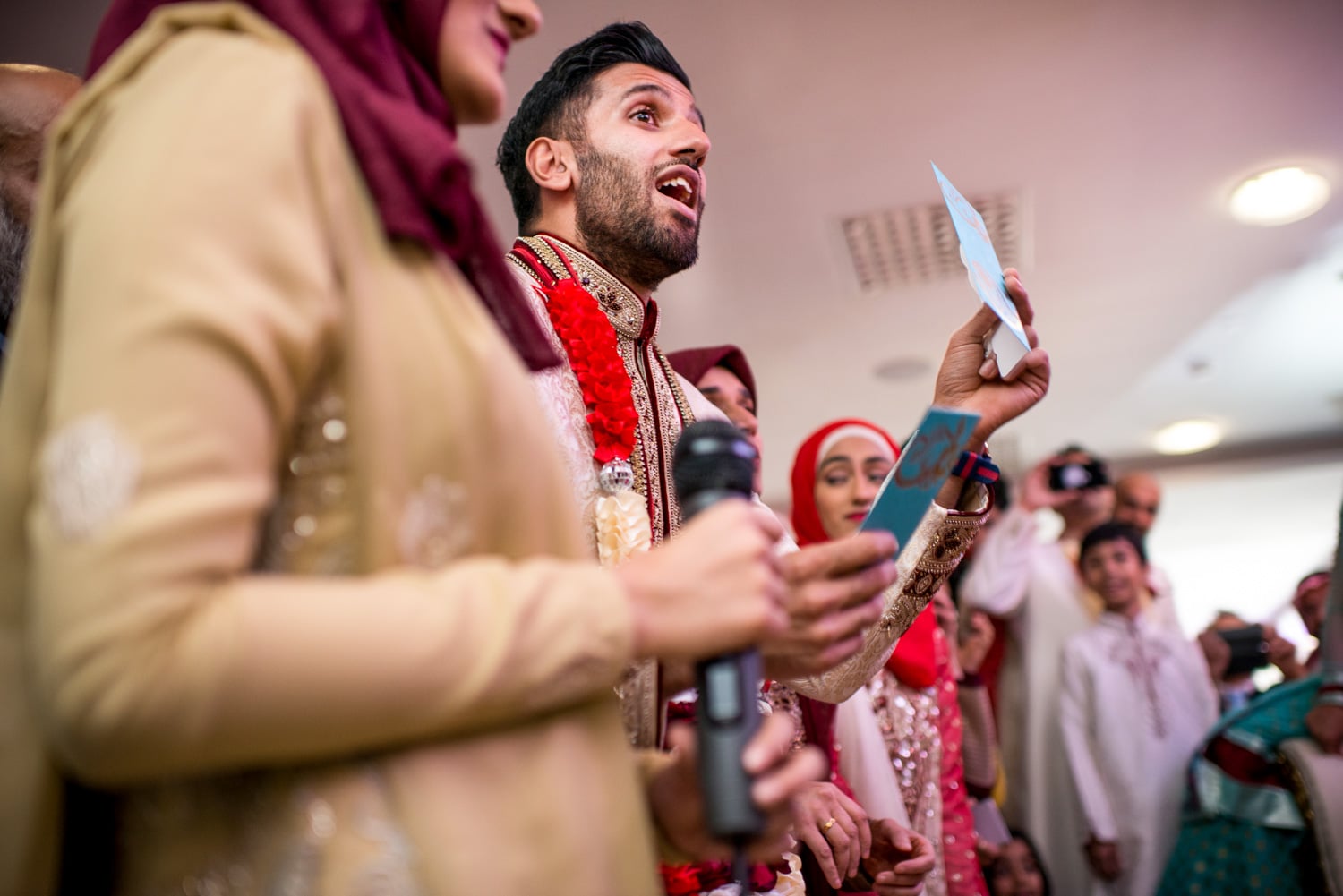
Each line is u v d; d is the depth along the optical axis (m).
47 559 0.48
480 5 0.75
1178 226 3.99
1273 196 3.78
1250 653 4.09
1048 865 3.50
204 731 0.48
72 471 0.47
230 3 0.64
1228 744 2.87
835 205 3.67
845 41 2.88
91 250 0.52
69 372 0.50
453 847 0.54
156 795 0.58
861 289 4.25
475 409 0.62
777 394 5.26
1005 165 3.52
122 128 0.58
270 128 0.57
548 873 0.57
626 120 1.36
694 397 1.43
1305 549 8.55
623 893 0.60
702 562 0.60
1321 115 3.39
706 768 0.60
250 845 0.55
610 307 1.31
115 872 0.60
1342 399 5.91
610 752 0.64
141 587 0.46
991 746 3.09
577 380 1.19
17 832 0.54
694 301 4.27
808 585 0.77
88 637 0.46
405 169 0.64
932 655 2.15
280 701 0.49
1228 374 5.48
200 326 0.50
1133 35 2.96
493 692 0.53
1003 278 1.23
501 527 0.63
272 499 0.58
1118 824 3.37
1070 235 4.01
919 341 4.75
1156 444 6.51
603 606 0.57
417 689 0.51
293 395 0.55
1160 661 3.50
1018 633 3.73
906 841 1.66
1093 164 3.55
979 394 1.26
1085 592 3.71
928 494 0.86
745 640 0.60
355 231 0.61
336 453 0.58
